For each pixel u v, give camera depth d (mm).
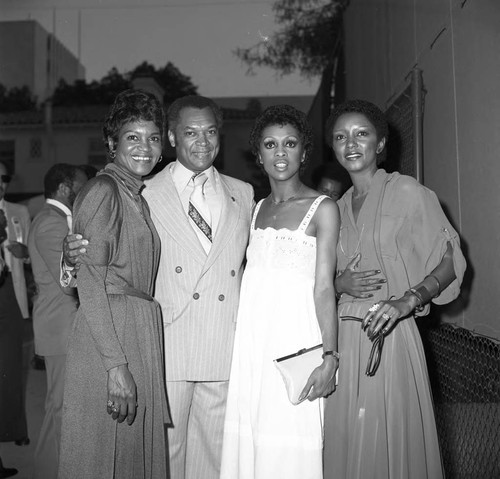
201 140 3582
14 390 5453
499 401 3656
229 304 3615
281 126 3328
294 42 17969
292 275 3279
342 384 3176
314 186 6094
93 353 3008
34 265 4902
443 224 3164
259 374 3287
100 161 25000
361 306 3199
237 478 3334
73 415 3012
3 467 5004
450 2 4879
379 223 3197
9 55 24969
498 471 3678
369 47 8727
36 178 24891
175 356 3549
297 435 3195
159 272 3570
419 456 3074
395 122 5926
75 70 25359
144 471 3100
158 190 3635
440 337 4695
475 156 4422
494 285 4145
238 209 3732
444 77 5039
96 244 2980
